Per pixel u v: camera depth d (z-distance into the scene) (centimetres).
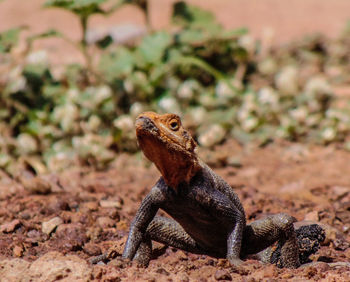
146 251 752
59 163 1295
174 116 662
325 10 2811
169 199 696
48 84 1557
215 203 692
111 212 952
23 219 938
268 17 2681
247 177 1266
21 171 1193
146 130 642
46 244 848
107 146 1391
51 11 2612
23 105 1517
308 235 778
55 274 639
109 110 1492
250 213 979
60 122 1438
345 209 1033
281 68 2047
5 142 1355
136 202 1048
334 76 2020
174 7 1830
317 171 1308
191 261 765
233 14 2711
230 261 697
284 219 734
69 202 1007
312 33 2416
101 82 1586
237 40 1794
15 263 664
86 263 670
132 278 643
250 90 1706
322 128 1552
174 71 1712
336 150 1471
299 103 1673
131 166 1344
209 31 1773
